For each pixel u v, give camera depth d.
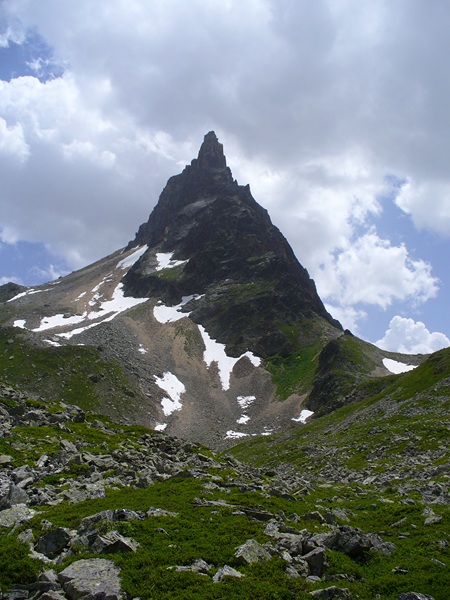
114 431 58.16
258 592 17.59
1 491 28.27
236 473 43.81
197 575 18.42
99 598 16.44
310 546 22.34
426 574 20.88
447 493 38.22
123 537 20.98
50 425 51.00
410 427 85.38
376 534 25.30
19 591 17.11
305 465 83.94
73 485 31.41
